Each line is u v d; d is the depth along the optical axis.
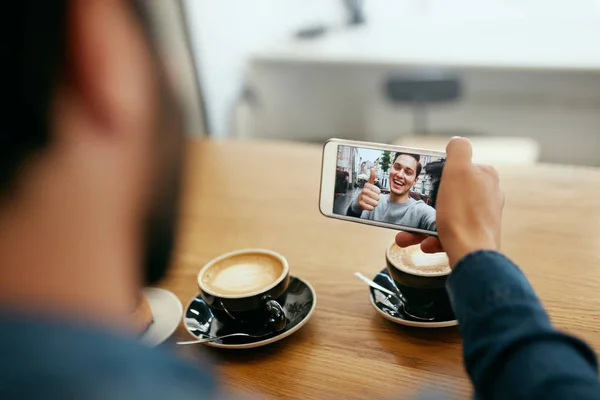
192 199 1.03
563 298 0.70
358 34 2.60
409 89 2.09
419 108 2.43
